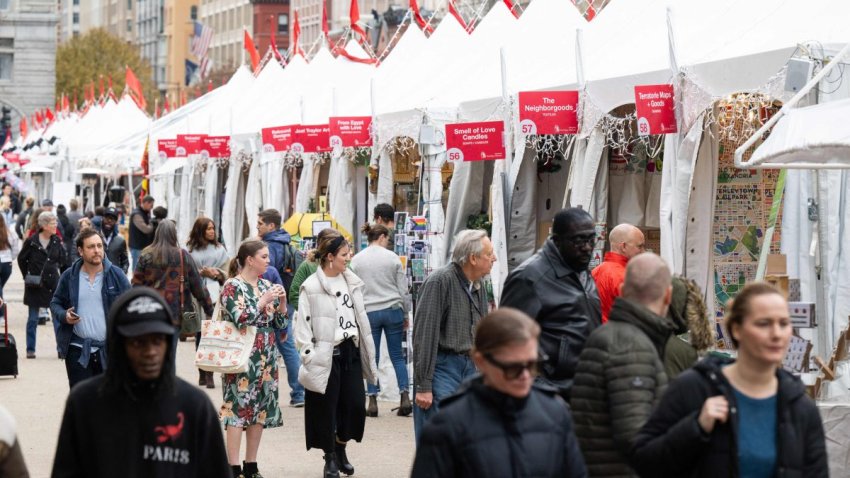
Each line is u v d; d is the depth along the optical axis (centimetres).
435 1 8538
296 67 3378
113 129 5931
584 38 1950
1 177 9706
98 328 1440
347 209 2622
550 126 1736
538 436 688
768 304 691
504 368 672
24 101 14225
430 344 1216
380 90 2506
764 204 1599
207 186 3622
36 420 1802
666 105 1541
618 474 805
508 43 2214
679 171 1548
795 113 1163
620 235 1259
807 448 697
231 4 16488
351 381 1421
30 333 2580
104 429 705
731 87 1482
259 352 1388
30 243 2594
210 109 3825
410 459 1531
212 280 2220
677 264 1562
